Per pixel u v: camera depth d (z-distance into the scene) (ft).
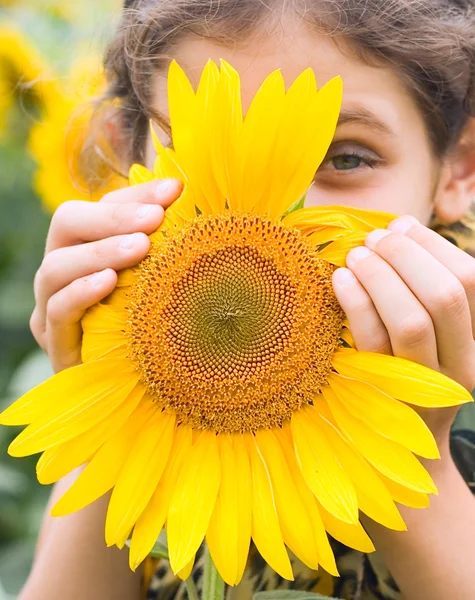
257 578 2.37
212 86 1.95
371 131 2.22
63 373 2.00
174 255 2.03
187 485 1.99
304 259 2.01
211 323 2.02
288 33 2.17
